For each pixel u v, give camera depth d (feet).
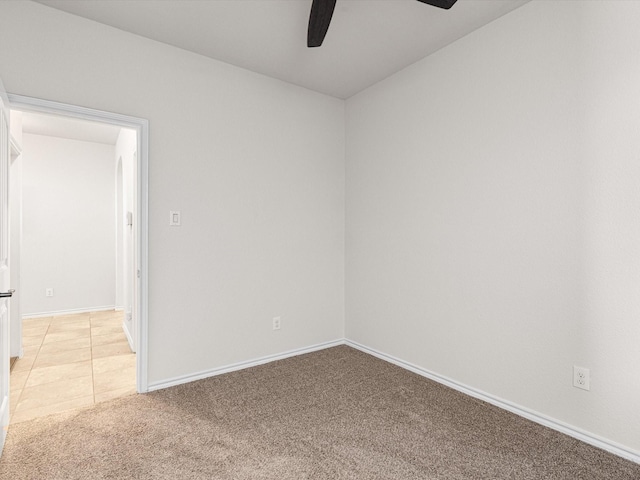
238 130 9.46
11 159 10.61
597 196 6.00
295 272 10.62
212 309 9.08
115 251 17.89
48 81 7.00
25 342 12.35
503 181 7.33
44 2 6.88
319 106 11.08
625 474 5.35
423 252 9.08
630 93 5.63
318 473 5.40
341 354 10.75
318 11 5.66
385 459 5.73
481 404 7.57
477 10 7.11
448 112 8.42
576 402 6.31
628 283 5.68
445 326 8.57
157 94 8.23
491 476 5.32
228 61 9.17
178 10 7.13
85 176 17.34
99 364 10.25
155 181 8.20
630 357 5.68
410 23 7.54
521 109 7.02
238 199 9.48
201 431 6.53
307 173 10.83
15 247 10.70
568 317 6.40
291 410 7.31
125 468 5.49
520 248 7.07
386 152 10.13
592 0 6.04
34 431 6.54
